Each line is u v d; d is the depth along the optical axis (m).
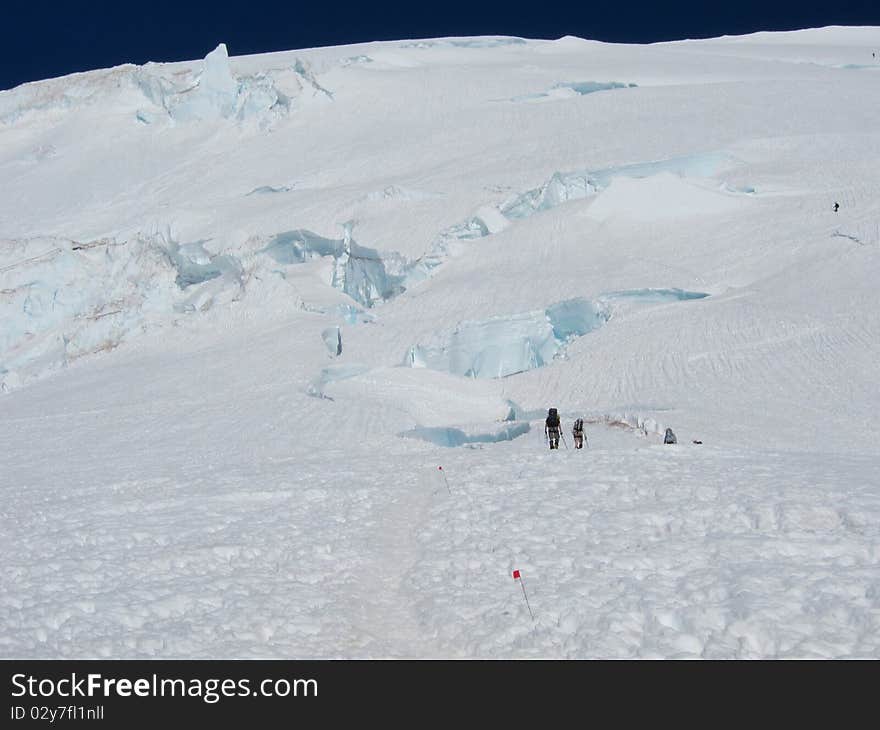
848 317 40.25
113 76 117.31
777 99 87.94
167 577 11.60
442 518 14.26
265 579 11.41
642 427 26.64
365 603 10.52
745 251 50.97
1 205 91.69
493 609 9.74
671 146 74.12
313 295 58.03
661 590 9.78
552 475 16.94
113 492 19.58
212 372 46.25
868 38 146.62
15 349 64.25
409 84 104.44
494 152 80.31
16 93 118.69
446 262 58.56
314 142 93.31
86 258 68.25
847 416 29.77
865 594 9.19
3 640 9.29
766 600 9.06
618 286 48.66
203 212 74.31
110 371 51.50
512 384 38.97
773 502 13.03
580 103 92.88
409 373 39.88
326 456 24.42
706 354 38.53
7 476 26.50
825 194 57.28
